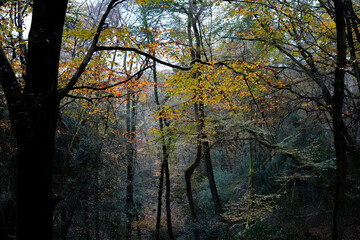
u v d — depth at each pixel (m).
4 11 6.89
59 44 3.31
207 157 15.13
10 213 7.16
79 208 13.52
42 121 3.17
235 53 12.57
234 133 12.65
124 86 9.36
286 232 10.09
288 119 13.98
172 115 11.70
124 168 16.42
